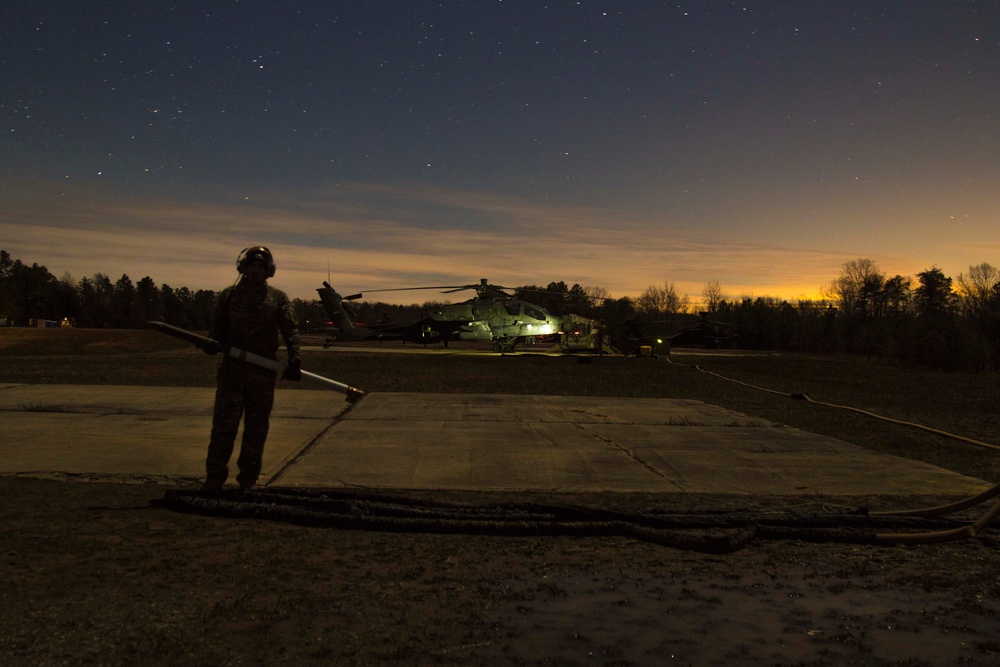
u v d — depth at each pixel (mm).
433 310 37875
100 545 4328
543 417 10820
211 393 12578
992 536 5168
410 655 3021
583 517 5215
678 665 3014
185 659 2898
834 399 16500
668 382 19797
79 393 12102
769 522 5211
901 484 6930
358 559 4309
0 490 5602
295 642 3105
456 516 5148
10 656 2855
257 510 5082
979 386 24172
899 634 3404
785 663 3059
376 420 9984
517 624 3410
